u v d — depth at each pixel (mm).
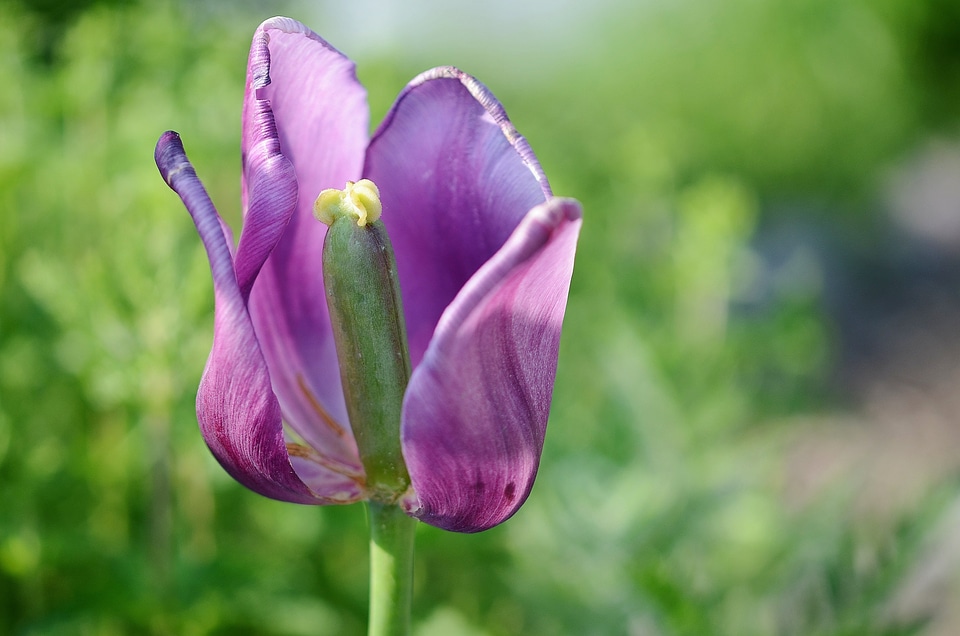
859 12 2785
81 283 527
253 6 995
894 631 458
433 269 341
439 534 539
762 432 802
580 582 502
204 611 497
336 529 565
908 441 1343
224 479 568
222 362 312
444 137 335
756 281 1284
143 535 581
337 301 323
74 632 519
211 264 310
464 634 544
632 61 2457
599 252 852
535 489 554
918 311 1975
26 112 663
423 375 305
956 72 3258
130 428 582
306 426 337
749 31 2619
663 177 883
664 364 667
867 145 2719
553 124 1611
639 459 574
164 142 317
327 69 333
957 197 2883
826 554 489
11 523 510
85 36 654
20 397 567
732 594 529
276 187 316
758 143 2537
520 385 311
